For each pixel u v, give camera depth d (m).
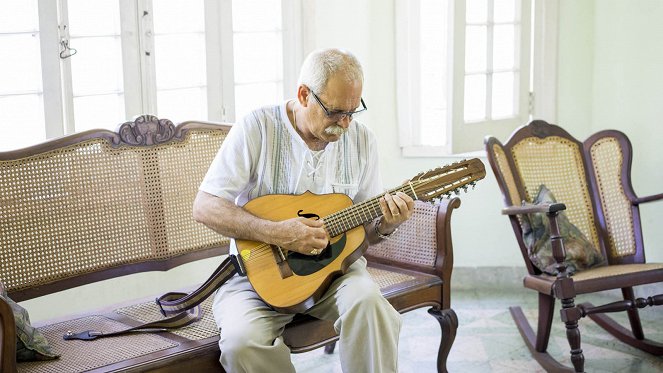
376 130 4.68
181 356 2.50
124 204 3.07
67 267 2.94
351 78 2.61
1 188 2.78
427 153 4.69
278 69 4.19
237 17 4.03
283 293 2.62
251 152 2.76
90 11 3.56
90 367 2.40
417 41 4.60
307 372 3.57
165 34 3.79
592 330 4.08
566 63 4.68
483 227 4.79
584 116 4.72
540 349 3.71
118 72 3.67
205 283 2.71
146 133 3.12
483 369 3.60
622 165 3.98
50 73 3.45
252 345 2.52
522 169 3.90
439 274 3.23
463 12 4.23
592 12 4.63
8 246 2.80
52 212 2.89
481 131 4.43
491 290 4.76
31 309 3.46
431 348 3.85
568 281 3.38
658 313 4.31
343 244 2.72
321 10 4.24
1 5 3.34
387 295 3.00
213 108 3.97
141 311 2.94
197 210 2.73
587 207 3.99
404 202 2.64
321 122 2.66
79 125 3.59
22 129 3.43
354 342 2.64
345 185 2.87
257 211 2.72
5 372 2.23
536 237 3.68
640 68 4.40
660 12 4.27
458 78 4.27
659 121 4.34
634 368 3.60
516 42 4.54
